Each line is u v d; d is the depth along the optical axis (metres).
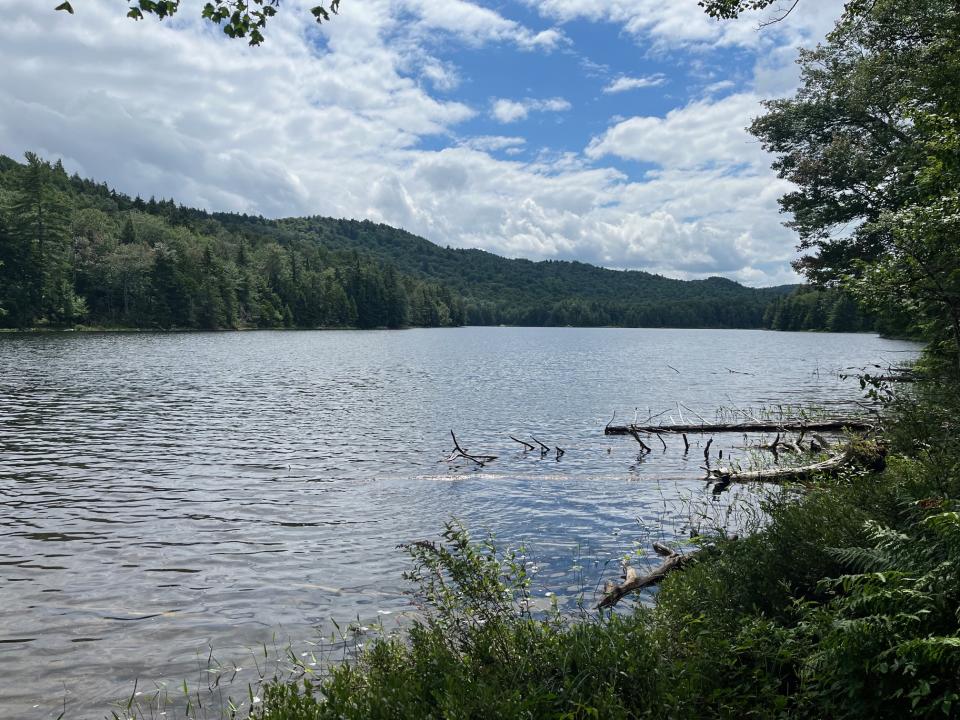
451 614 5.85
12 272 90.56
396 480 14.66
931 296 11.47
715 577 6.38
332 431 21.55
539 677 4.58
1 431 20.20
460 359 65.00
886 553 4.90
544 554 9.55
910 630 3.99
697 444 19.23
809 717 4.12
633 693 4.28
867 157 27.89
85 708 5.58
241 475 15.04
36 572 8.88
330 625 7.19
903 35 24.03
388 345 94.69
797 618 5.35
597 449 18.64
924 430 10.44
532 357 69.44
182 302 114.94
